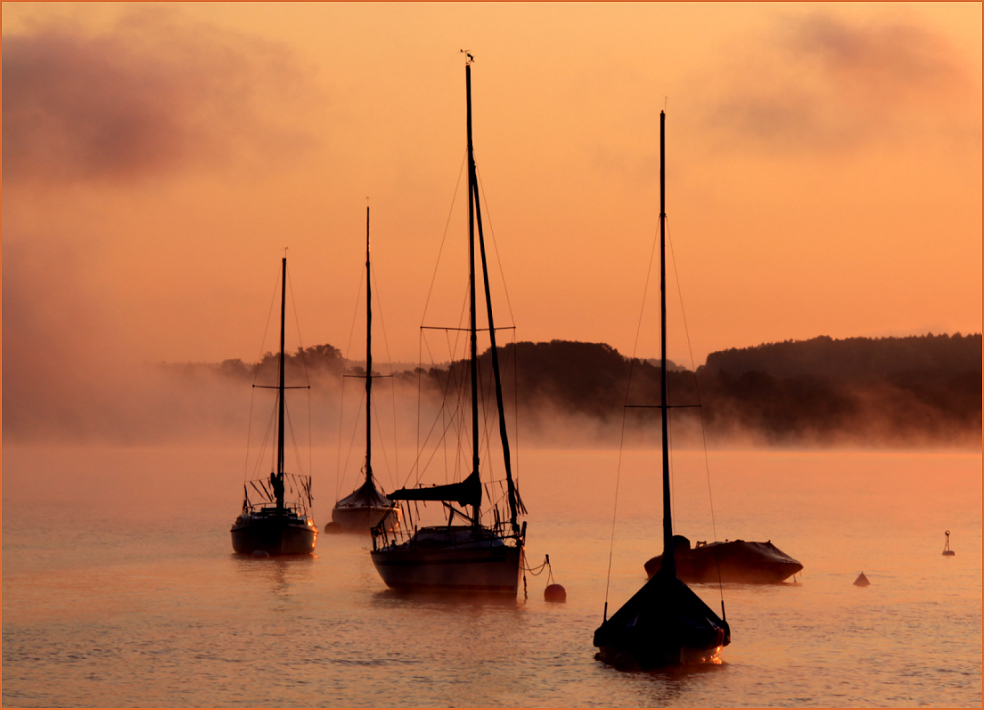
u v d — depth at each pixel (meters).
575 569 81.69
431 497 68.62
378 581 74.88
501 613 61.72
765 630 57.62
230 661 50.56
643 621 49.34
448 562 67.25
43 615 61.59
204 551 94.31
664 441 50.09
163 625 58.53
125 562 86.56
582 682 46.88
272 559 88.38
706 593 70.50
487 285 72.19
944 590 71.69
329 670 48.88
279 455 96.56
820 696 45.16
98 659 50.97
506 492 73.62
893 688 46.28
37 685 46.66
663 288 49.84
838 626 58.66
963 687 46.53
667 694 45.19
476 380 71.62
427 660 50.56
